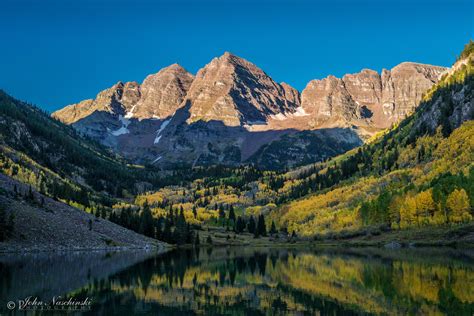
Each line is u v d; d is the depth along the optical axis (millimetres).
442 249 135500
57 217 163750
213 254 156250
